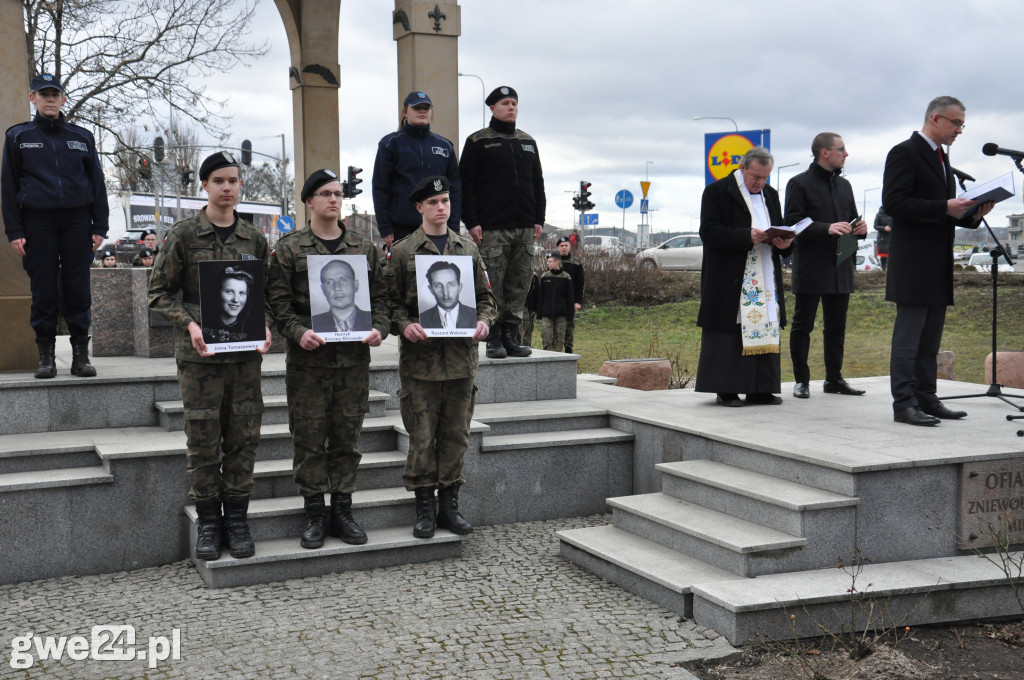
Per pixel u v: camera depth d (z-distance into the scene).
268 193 52.81
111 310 7.46
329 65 10.38
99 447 5.46
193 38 19.30
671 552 5.13
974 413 6.29
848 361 14.23
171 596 4.90
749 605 4.21
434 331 5.17
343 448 5.26
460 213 6.93
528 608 4.72
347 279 5.06
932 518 4.89
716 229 6.45
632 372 9.70
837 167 7.01
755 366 6.68
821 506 4.67
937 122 5.66
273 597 4.86
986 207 5.70
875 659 4.12
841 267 7.15
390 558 5.38
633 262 23.81
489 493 6.27
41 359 6.03
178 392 6.22
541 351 7.84
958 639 4.41
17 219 5.89
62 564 5.28
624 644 4.27
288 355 5.12
